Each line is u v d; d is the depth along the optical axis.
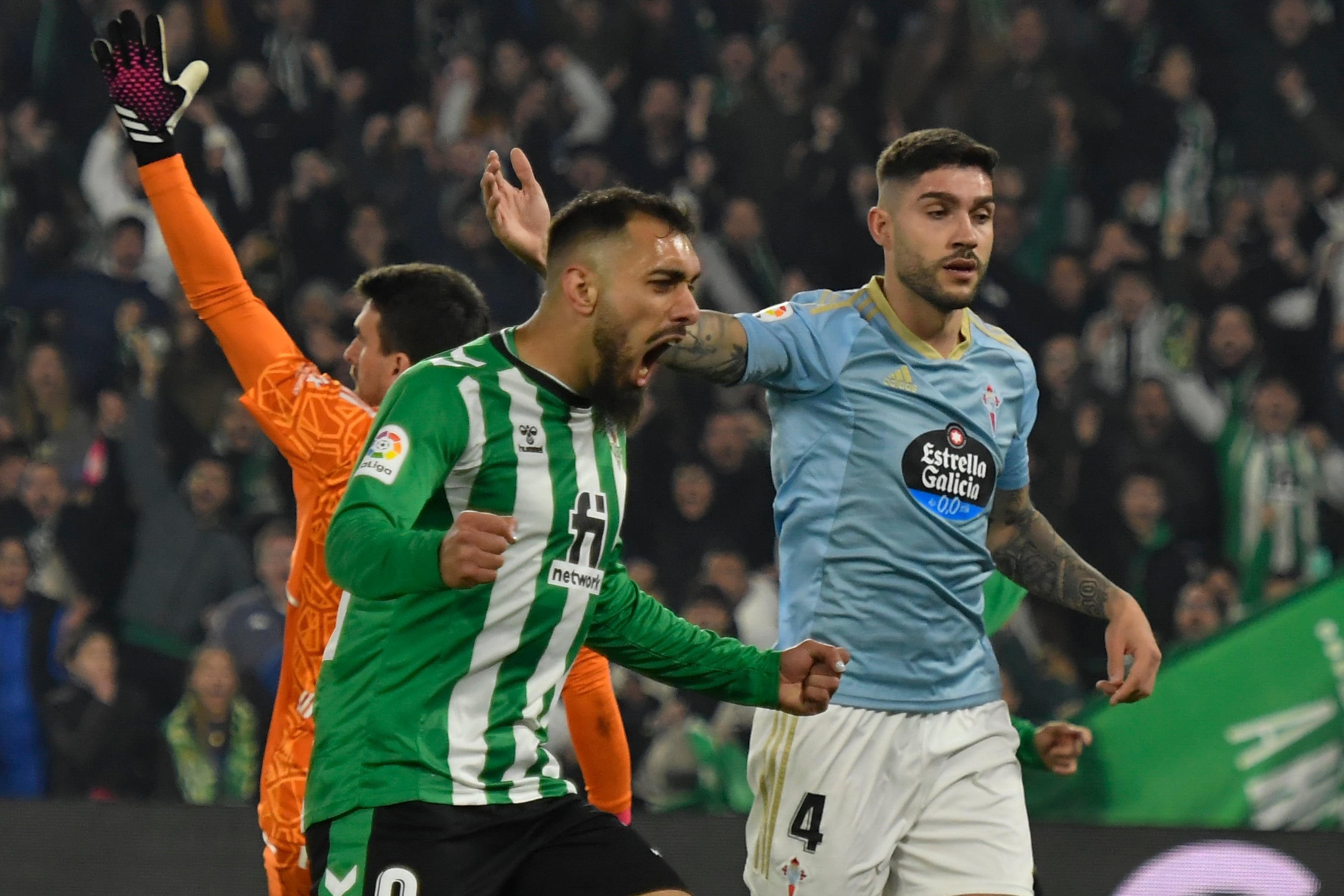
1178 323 28.08
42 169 30.78
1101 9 32.75
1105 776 19.19
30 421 27.36
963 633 11.64
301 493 10.87
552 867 9.09
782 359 11.30
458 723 8.95
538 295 29.56
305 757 10.66
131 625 24.98
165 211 10.88
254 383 10.92
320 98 31.50
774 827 11.67
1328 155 31.84
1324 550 25.50
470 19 33.38
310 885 10.55
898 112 31.80
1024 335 28.03
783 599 11.70
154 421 26.50
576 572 9.15
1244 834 16.88
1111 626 11.98
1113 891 16.80
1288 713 19.19
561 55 32.03
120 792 21.97
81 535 25.33
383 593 8.01
